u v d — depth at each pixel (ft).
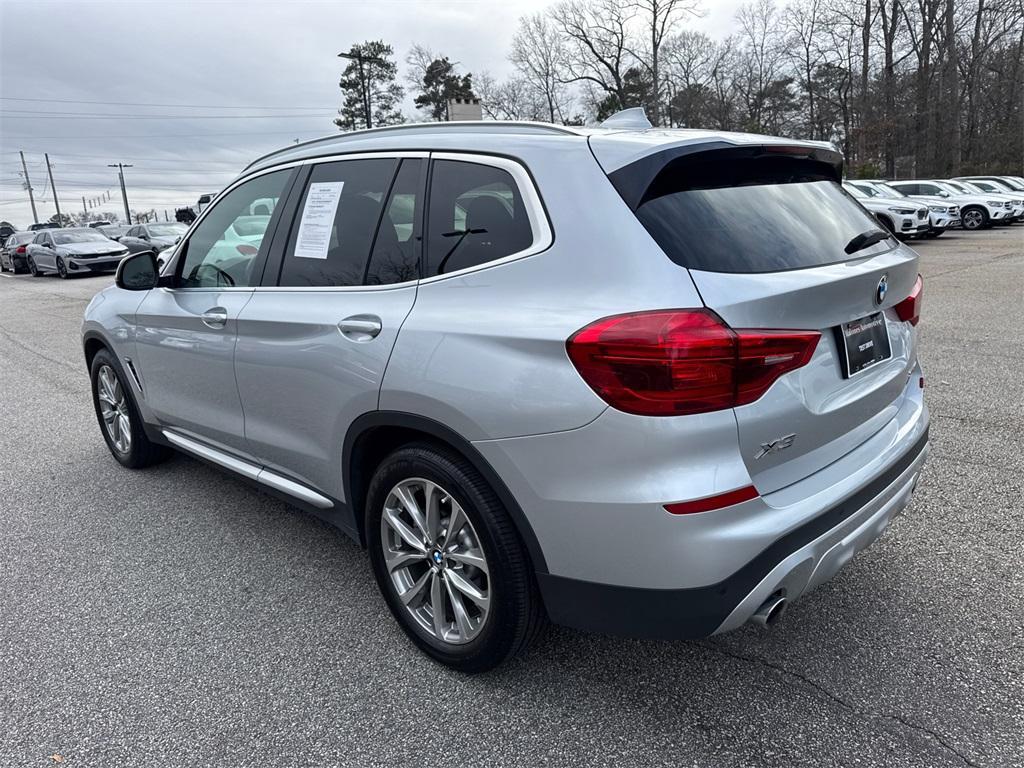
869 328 8.20
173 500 14.07
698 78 183.01
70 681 8.78
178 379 12.40
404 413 8.00
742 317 6.42
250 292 10.58
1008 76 160.76
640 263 6.64
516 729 7.74
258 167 11.43
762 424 6.64
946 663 8.47
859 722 7.62
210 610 10.25
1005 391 18.63
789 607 9.71
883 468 7.92
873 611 9.52
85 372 26.78
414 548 8.61
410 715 8.01
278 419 10.21
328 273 9.48
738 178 7.93
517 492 7.19
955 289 36.47
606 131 7.92
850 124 155.02
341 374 8.73
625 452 6.47
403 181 8.89
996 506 12.19
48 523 13.23
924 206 64.34
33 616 10.23
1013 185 94.68
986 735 7.35
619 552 6.71
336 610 10.15
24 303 52.39
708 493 6.35
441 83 192.95
